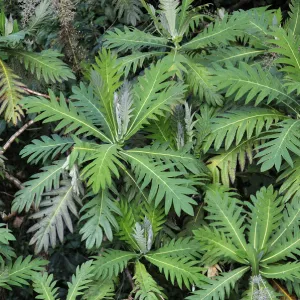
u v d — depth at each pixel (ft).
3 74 8.82
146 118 8.25
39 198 8.17
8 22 9.08
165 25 9.16
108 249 8.46
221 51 9.29
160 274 9.21
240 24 9.02
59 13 9.55
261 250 8.00
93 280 8.35
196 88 8.81
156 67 8.45
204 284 7.95
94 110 8.47
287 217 8.25
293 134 8.08
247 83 8.40
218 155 8.82
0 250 8.43
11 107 8.63
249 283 8.00
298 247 8.04
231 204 8.28
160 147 8.38
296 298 8.15
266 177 9.60
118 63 8.87
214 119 8.55
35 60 9.00
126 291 9.28
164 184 7.88
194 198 8.96
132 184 8.41
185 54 9.14
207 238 8.12
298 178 8.29
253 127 8.41
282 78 9.05
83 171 7.77
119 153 8.20
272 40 8.39
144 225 8.23
